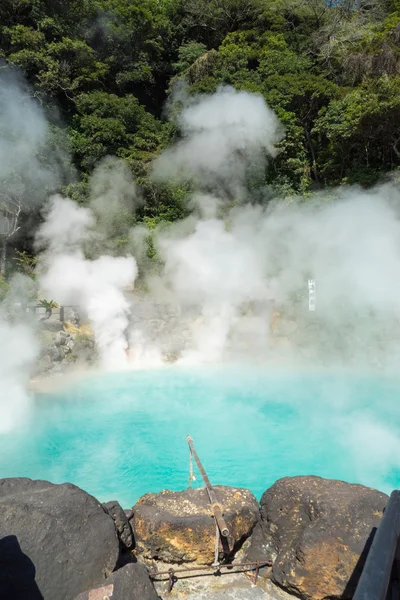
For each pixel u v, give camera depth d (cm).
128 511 275
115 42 1995
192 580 244
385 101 1232
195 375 888
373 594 96
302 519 254
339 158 1555
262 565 253
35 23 1648
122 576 203
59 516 219
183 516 262
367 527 232
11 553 201
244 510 272
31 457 506
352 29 1712
